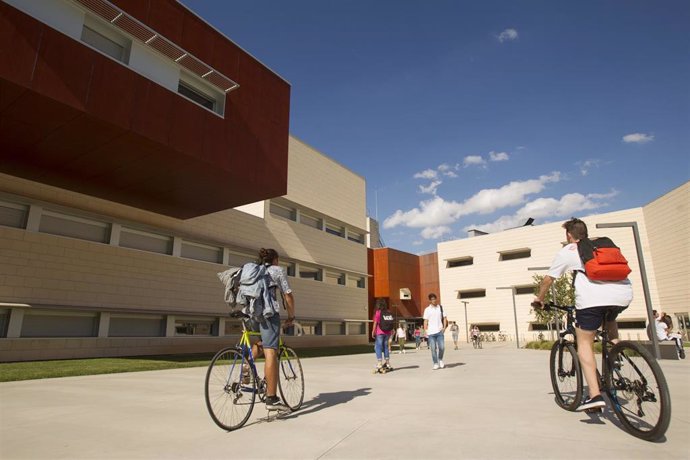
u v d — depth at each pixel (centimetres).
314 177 2870
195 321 1822
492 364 1162
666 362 1108
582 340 389
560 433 350
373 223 5341
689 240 3044
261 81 1548
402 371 964
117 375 882
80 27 1055
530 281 4097
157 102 1155
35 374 834
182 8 1298
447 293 4603
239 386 409
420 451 307
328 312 2795
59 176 1333
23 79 891
